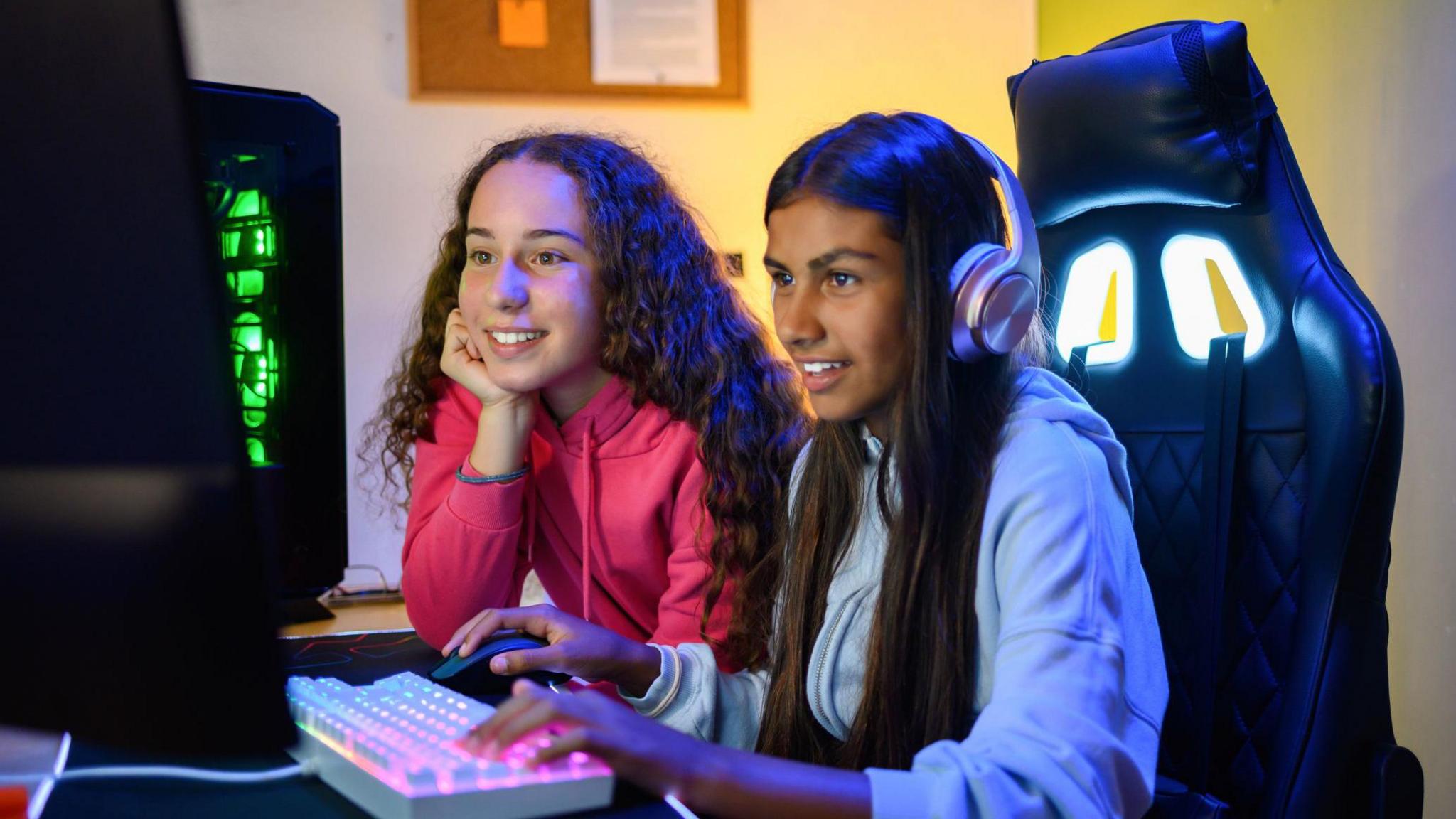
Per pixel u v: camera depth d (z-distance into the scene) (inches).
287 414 53.1
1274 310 42.3
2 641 23.3
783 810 23.7
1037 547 28.5
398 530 71.2
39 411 22.7
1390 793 37.1
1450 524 59.7
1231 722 42.1
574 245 41.9
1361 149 64.7
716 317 46.2
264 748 22.7
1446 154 58.9
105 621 22.9
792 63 81.0
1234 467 42.1
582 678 35.8
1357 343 39.0
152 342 21.9
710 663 36.2
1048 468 29.9
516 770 23.6
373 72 75.5
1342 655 38.0
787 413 46.8
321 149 53.6
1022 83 48.1
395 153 76.0
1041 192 47.1
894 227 30.0
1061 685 25.8
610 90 78.4
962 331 29.8
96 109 21.6
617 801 24.5
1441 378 59.9
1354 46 64.7
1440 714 60.7
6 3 21.7
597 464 45.0
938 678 30.1
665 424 44.6
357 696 30.5
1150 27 45.9
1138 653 29.1
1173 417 45.3
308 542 53.7
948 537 30.5
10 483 22.9
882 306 30.1
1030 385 32.8
